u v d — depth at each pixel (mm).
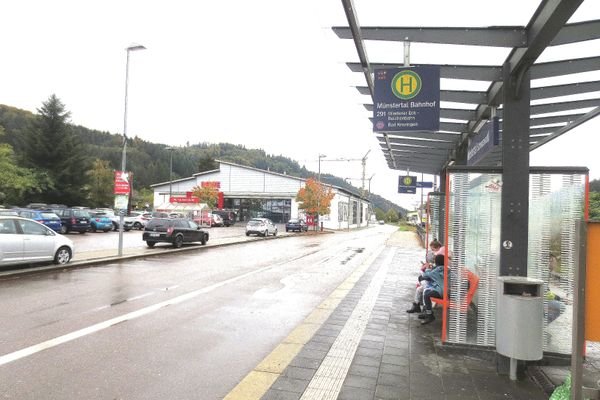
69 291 10047
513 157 5520
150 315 7949
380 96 7074
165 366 5375
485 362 5523
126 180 17109
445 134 11203
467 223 6004
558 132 10367
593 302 3488
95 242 24656
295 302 9422
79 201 53938
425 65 6930
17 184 46219
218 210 55875
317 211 51812
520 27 5211
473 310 5996
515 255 5477
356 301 9352
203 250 22141
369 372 5105
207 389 4707
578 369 3500
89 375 5047
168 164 115250
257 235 36000
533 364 5465
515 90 5512
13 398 4410
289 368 5203
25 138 53406
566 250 5668
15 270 12516
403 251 23125
